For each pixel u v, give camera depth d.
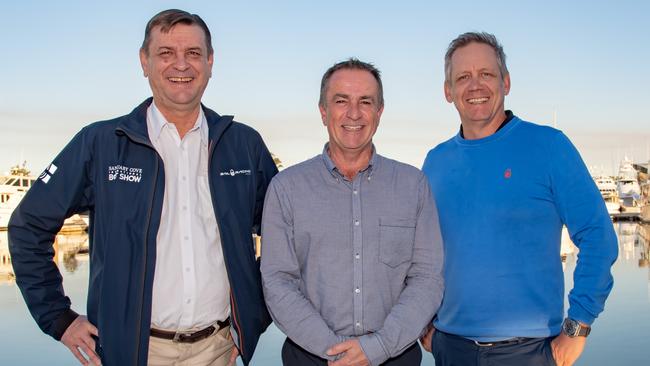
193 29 3.18
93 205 3.19
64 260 32.50
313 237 2.98
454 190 3.33
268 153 3.66
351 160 3.07
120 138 3.11
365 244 2.96
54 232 3.18
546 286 3.14
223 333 3.32
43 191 3.09
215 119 3.38
